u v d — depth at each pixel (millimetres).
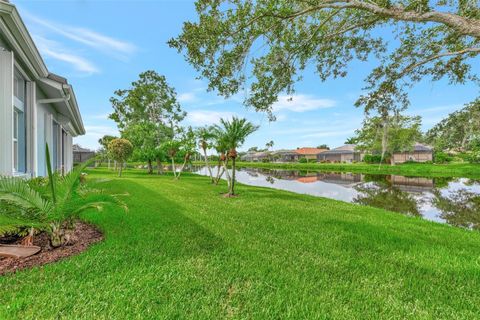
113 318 1823
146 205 6410
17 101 5051
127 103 32344
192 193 9461
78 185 3246
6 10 3422
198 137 14617
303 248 3568
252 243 3689
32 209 2947
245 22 4363
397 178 22484
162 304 2029
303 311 2025
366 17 4555
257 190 11656
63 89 6559
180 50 4727
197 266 2768
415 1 3426
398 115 6062
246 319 1888
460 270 2973
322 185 16938
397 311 2090
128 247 3252
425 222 5871
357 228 4852
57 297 2057
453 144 34250
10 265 2658
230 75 4887
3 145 4035
